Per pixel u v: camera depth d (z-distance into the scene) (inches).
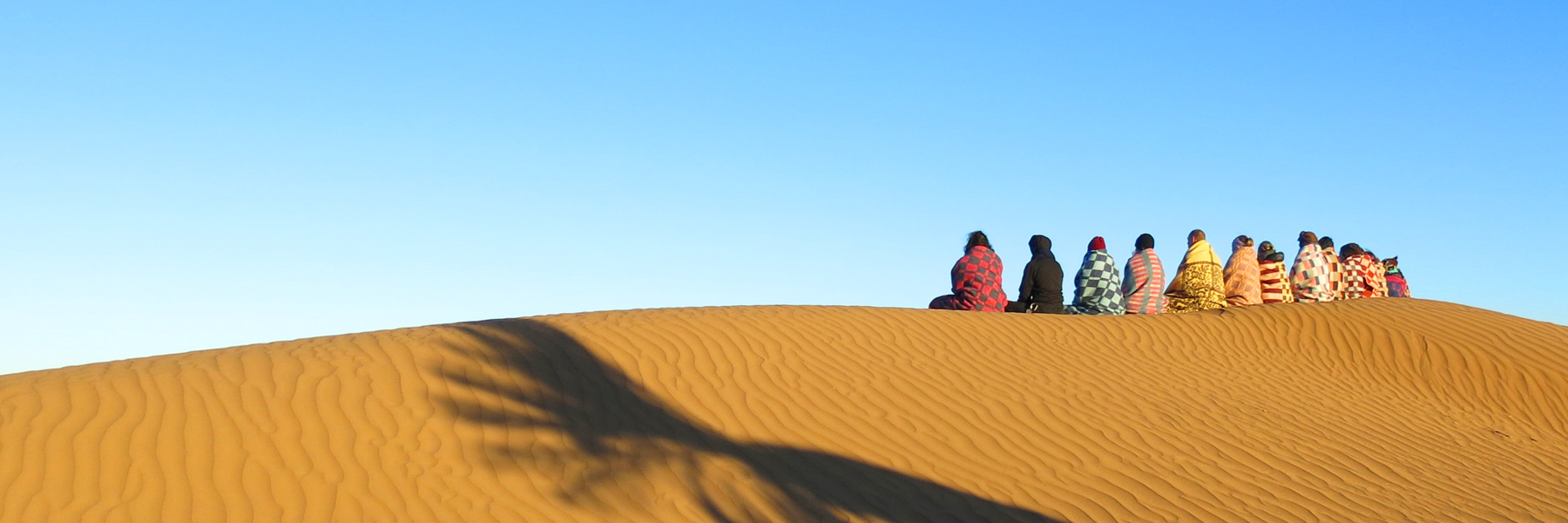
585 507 315.9
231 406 355.9
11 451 315.9
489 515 306.5
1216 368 518.0
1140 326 562.9
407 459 334.0
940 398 428.8
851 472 357.4
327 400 365.1
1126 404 449.1
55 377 382.0
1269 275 665.6
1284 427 445.4
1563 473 427.8
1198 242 661.9
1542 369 521.0
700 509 321.7
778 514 323.3
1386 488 387.5
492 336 436.1
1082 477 372.8
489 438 352.8
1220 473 386.6
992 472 368.8
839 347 470.0
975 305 600.4
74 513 288.0
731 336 464.4
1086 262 622.2
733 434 377.4
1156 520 342.3
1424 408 499.2
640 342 446.9
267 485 311.9
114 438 328.8
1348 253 717.3
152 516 289.3
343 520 296.7
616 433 366.3
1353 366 540.1
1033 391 448.5
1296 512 357.7
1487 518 365.4
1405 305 595.5
